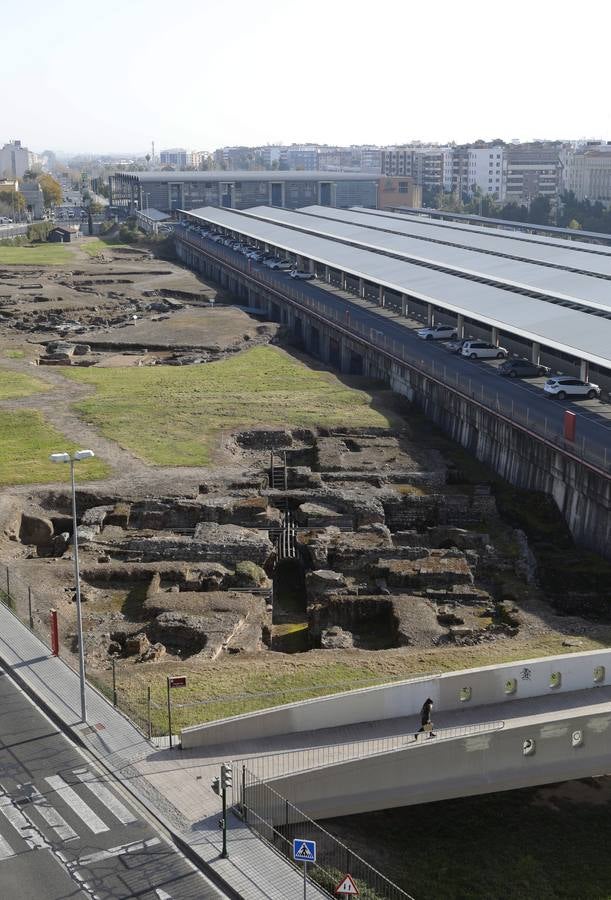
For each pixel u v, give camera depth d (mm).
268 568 84875
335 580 80938
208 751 50875
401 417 128500
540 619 74125
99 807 46812
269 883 42062
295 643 75875
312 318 176375
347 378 149000
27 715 55500
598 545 90625
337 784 48969
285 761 49312
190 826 45438
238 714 54719
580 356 108875
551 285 146375
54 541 88688
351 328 160000
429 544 89875
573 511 94875
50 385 140125
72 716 55031
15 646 65062
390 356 142000
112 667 62812
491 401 113938
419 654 65188
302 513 93312
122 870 42656
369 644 74062
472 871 49750
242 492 97812
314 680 59812
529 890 48688
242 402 131375
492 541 90375
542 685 55375
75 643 68312
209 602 75625
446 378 125688
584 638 69375
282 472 103875
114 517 91875
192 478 101250
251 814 45812
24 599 74500
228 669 61844
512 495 102375
